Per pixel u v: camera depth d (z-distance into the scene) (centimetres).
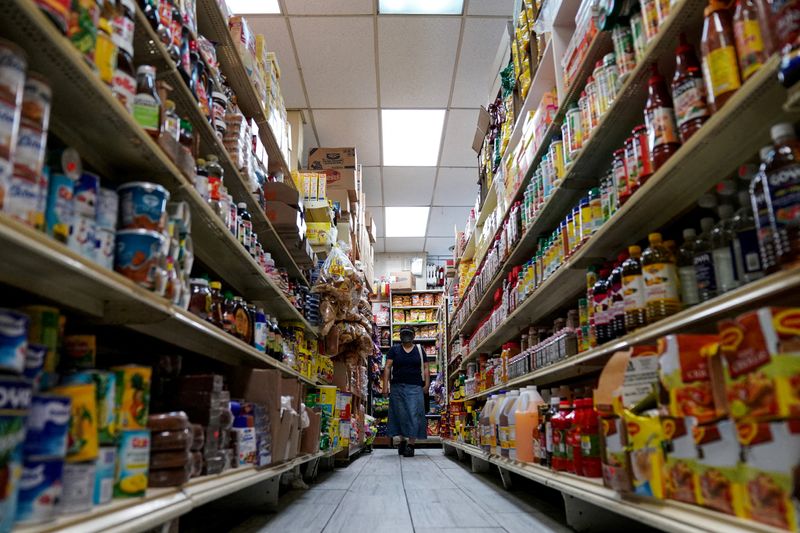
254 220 296
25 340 94
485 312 536
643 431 135
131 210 140
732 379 104
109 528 106
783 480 91
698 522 110
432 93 586
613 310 183
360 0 459
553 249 260
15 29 99
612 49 206
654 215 174
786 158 102
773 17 102
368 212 852
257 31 491
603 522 201
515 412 287
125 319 150
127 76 138
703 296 135
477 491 320
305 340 389
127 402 128
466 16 478
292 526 214
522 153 319
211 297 203
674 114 154
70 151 118
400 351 652
